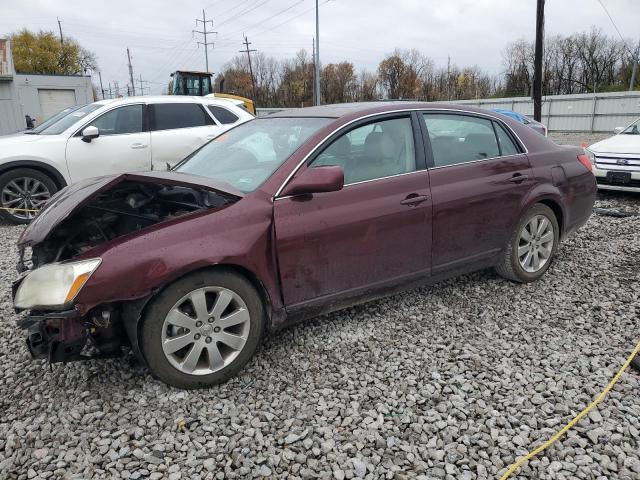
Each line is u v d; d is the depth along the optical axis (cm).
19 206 718
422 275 372
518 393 286
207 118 819
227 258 284
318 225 316
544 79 5681
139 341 277
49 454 244
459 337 353
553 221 444
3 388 301
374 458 237
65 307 254
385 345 343
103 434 256
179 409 276
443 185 371
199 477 228
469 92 6303
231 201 303
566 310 392
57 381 305
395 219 345
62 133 732
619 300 407
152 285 266
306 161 322
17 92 2342
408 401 281
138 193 329
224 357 300
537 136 446
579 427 256
